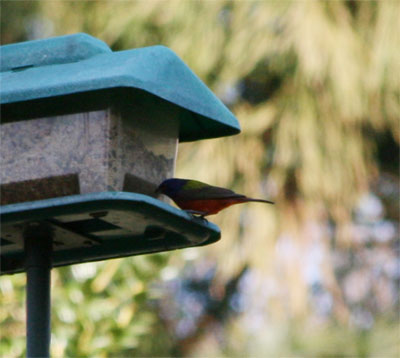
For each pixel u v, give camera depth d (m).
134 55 6.77
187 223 6.78
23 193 6.76
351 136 14.13
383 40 13.98
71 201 6.23
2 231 6.76
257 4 14.20
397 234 15.97
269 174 14.21
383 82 13.91
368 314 15.46
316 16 13.91
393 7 14.13
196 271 15.49
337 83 13.68
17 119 6.80
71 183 6.68
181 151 14.55
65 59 6.89
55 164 6.70
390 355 14.55
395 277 15.79
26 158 6.75
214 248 14.37
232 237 14.33
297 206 14.20
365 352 14.48
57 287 10.39
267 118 14.23
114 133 6.66
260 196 14.34
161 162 7.29
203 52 14.50
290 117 14.04
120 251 7.32
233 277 15.62
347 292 15.57
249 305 14.42
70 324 10.17
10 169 6.77
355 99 13.75
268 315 14.23
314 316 14.81
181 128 7.68
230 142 14.40
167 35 14.90
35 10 15.73
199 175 14.23
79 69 6.64
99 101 6.65
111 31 14.95
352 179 14.20
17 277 10.10
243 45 14.13
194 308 16.47
